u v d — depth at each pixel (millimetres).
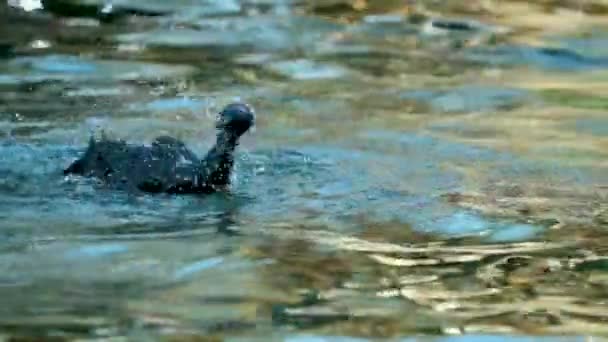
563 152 16422
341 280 11844
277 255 12453
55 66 19906
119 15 23562
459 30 23250
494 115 18188
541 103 18859
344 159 15797
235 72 20047
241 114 14133
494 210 14133
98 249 12469
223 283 11648
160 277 11781
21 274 11773
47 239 12711
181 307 11031
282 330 10578
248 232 13117
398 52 21672
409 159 15930
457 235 13297
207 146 16219
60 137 16172
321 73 20188
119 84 19062
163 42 21781
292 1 25109
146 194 14094
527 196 14672
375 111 18109
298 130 16969
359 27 23297
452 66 20891
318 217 13719
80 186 14258
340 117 17703
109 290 11414
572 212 14133
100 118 17203
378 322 10844
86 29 22469
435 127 17391
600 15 24578
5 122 16797
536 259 12625
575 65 21172
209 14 23922
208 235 12977
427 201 14375
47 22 22828
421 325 10805
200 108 17906
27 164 15008
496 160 16031
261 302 11234
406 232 13359
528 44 22328
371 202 14281
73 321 10641
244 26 23062
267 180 14859
